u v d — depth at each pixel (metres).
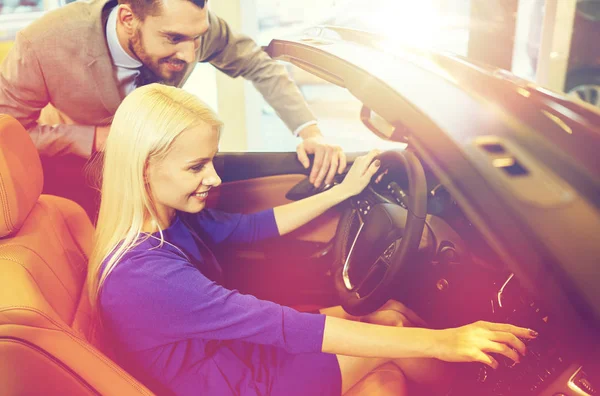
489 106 0.94
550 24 2.65
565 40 2.68
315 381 1.08
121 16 1.42
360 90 1.14
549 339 0.90
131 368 0.95
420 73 1.10
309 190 1.63
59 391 0.81
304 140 1.69
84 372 0.80
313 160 1.66
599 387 0.79
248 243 1.42
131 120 0.89
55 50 1.46
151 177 0.92
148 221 0.97
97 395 0.82
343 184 1.34
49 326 0.77
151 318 0.90
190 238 1.06
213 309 0.90
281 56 1.50
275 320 0.92
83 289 1.02
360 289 1.21
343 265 1.32
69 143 1.52
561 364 0.84
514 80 1.04
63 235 1.06
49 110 1.64
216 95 2.93
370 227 1.25
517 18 2.43
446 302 1.26
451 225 1.29
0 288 0.78
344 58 1.24
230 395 0.99
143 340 0.92
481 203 0.81
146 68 1.54
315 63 1.31
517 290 1.05
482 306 1.20
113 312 0.91
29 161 0.96
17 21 2.47
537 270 0.75
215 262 1.18
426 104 0.99
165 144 0.88
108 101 1.55
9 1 2.48
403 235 1.09
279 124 4.56
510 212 0.77
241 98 2.95
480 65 1.15
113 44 1.48
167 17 1.39
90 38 1.46
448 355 0.91
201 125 0.91
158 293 0.89
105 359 0.82
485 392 1.00
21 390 0.79
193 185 0.94
